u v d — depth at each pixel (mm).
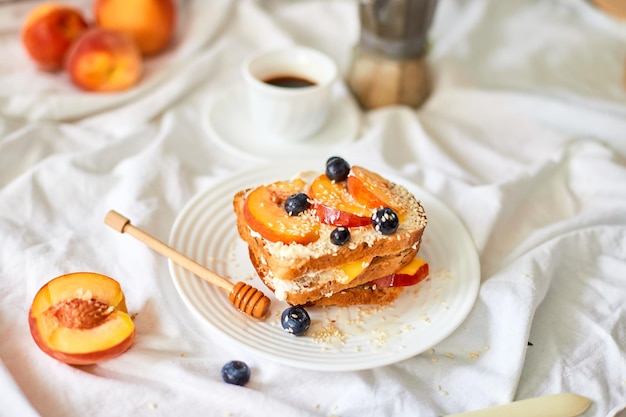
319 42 944
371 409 570
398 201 632
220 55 890
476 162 793
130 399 565
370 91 848
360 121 823
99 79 813
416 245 633
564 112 824
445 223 689
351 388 579
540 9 1006
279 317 616
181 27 935
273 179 722
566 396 575
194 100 847
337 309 627
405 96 849
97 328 576
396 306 630
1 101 790
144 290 625
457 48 918
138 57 830
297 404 575
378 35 823
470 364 604
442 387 592
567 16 997
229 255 665
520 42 948
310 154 781
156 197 710
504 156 791
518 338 601
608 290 664
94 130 795
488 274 670
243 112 826
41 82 832
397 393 576
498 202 706
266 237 606
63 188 710
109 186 723
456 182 735
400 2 784
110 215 651
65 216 693
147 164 730
